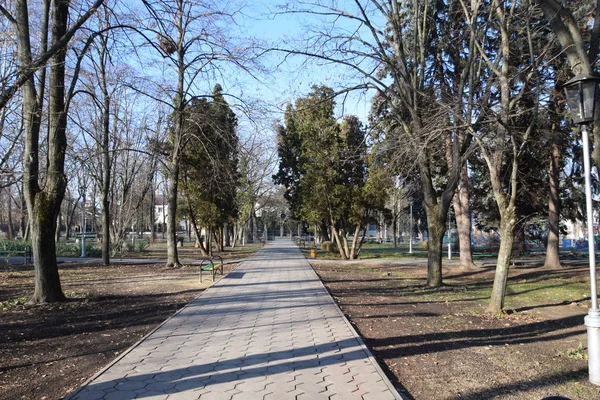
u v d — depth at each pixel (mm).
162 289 13875
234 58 14703
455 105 10547
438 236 14938
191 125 20938
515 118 12242
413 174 15547
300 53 12648
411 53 15508
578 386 5285
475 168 21328
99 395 4734
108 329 8219
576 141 19797
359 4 12570
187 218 35969
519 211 26062
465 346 7113
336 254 34719
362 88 13445
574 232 50000
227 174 24203
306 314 9484
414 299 12203
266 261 26016
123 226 33656
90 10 8836
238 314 9492
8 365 5977
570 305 11266
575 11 11031
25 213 38906
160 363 5902
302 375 5418
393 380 5453
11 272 19625
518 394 5023
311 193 29312
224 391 4867
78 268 21703
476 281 16797
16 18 9883
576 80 5824
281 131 40219
